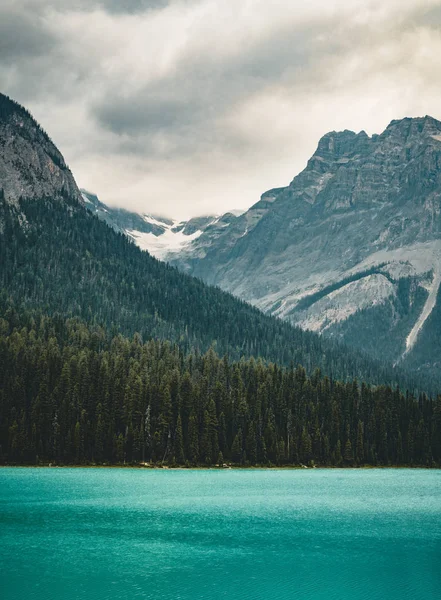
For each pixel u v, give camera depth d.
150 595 83.81
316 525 127.94
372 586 88.81
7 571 93.00
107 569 94.50
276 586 88.19
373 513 142.12
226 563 98.75
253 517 135.50
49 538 113.25
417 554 105.25
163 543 110.62
